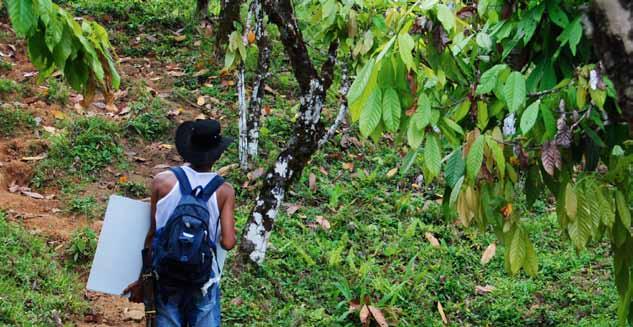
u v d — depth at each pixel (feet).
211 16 37.60
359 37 21.39
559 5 12.96
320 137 22.33
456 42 13.28
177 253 13.75
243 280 21.44
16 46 33.83
